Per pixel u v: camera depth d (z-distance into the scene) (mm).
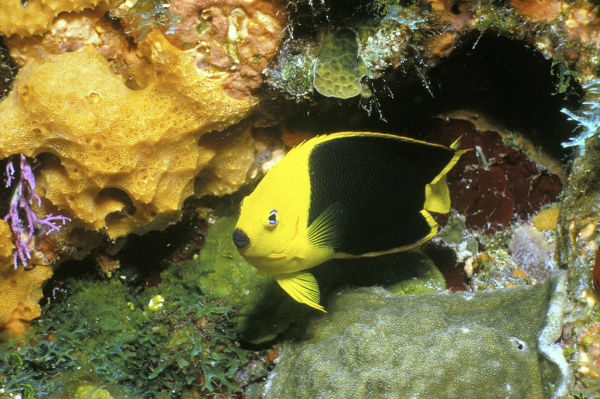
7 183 922
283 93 962
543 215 1071
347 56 945
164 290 1041
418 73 980
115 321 1018
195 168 956
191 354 1002
